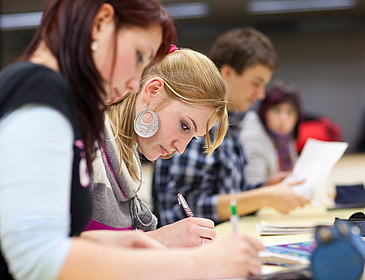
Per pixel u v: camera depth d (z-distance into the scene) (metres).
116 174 1.07
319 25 6.54
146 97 1.07
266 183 2.12
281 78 6.66
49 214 0.54
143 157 1.25
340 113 6.57
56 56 0.64
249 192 1.79
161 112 1.07
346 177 4.71
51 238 0.54
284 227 1.24
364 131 6.48
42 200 0.54
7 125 0.56
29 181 0.53
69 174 0.59
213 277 0.58
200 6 6.29
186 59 1.08
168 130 1.07
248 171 2.45
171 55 1.11
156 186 1.75
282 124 2.67
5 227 0.53
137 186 1.17
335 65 6.58
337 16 6.48
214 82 1.06
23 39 6.40
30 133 0.55
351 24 6.50
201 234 1.05
